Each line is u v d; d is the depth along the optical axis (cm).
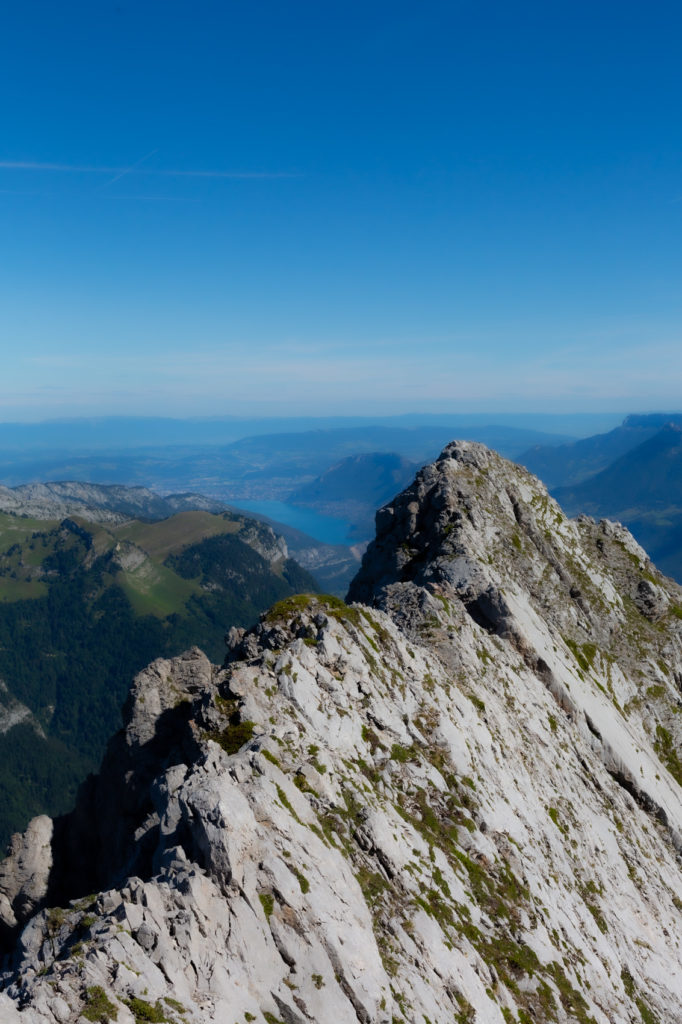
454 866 3716
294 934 2530
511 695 6300
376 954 2728
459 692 5444
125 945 2205
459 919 3372
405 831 3675
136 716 5062
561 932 4019
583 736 7100
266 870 2648
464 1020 2847
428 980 2884
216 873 2566
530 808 4988
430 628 6244
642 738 8475
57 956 2312
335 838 3184
